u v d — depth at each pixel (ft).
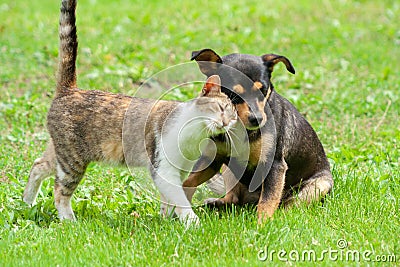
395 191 33.01
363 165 37.55
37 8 77.56
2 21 70.59
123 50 59.98
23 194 31.94
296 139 32.19
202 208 31.91
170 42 62.80
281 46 63.10
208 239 26.81
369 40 66.18
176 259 25.61
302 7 76.07
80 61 56.90
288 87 52.21
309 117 46.44
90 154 30.27
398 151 39.04
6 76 53.42
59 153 30.30
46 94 49.60
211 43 62.85
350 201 31.94
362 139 42.47
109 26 68.59
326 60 59.31
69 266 24.97
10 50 59.98
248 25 69.62
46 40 63.77
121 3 79.46
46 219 30.40
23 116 45.11
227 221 29.01
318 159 33.96
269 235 27.12
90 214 30.86
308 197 32.45
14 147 40.29
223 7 75.36
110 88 50.29
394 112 46.96
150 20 70.18
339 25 69.56
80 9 75.77
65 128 30.01
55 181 30.68
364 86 52.75
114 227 29.12
